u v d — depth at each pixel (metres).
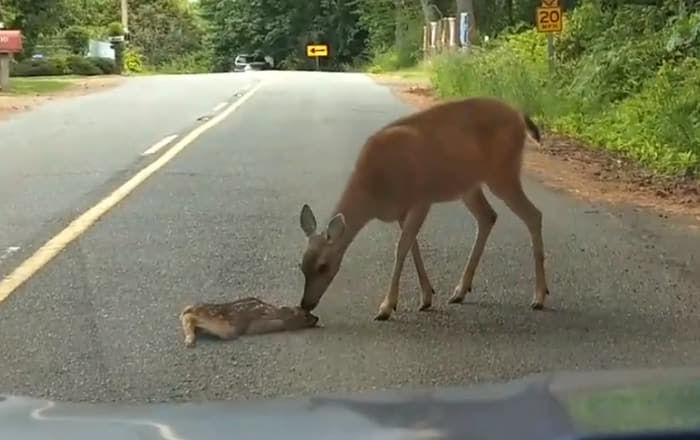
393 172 6.87
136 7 82.56
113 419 2.64
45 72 46.38
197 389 5.27
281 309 6.46
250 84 35.09
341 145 16.08
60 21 50.12
